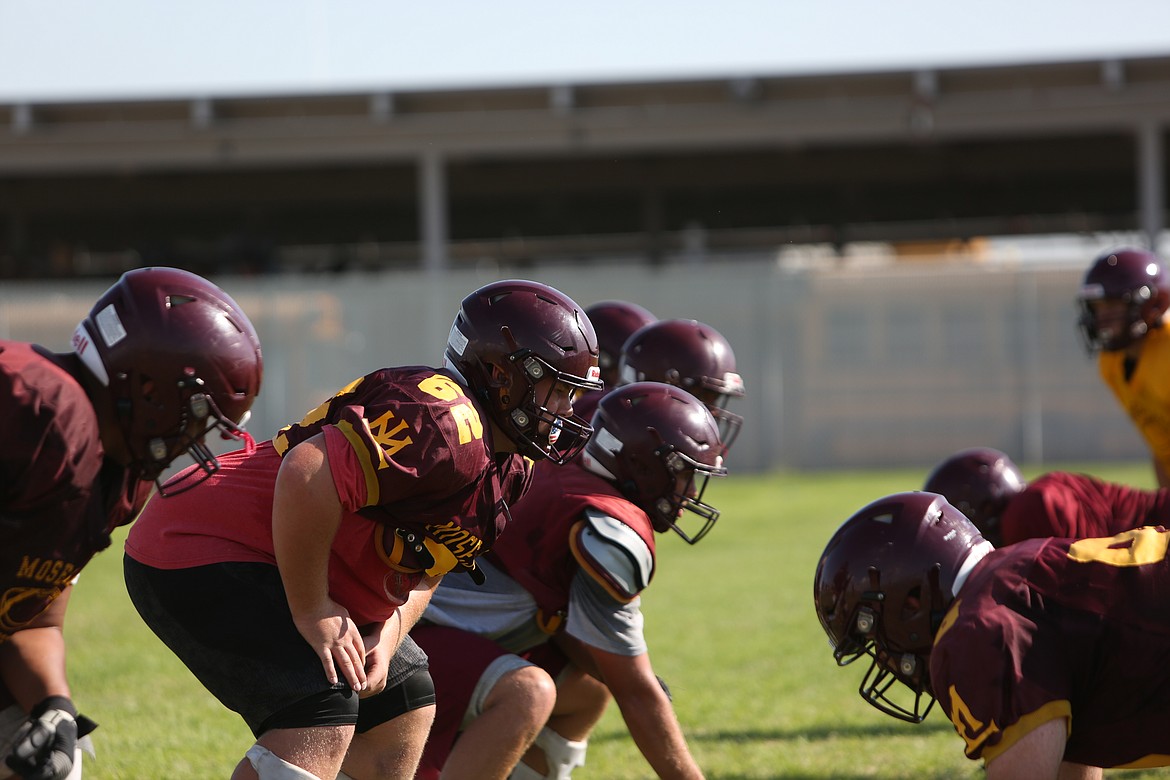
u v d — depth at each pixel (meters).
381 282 60.94
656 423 12.43
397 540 10.01
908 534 9.92
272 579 10.16
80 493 9.12
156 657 22.48
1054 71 57.34
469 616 12.44
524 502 12.51
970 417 61.25
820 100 58.84
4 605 9.36
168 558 10.28
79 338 9.53
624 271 61.78
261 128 59.84
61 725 10.66
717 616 26.38
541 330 10.38
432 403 9.62
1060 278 60.81
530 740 11.83
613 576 11.84
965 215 88.81
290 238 90.88
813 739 17.25
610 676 12.16
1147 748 9.44
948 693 9.20
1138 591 9.33
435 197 61.56
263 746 9.84
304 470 9.34
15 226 84.12
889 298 61.31
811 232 92.88
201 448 9.86
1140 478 49.84
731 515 44.50
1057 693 8.98
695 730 17.83
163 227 85.38
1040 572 9.45
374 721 10.95
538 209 83.38
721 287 61.66
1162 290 22.30
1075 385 60.75
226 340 9.55
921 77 57.16
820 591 10.27
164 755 16.11
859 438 61.31
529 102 59.41
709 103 59.12
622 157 70.25
